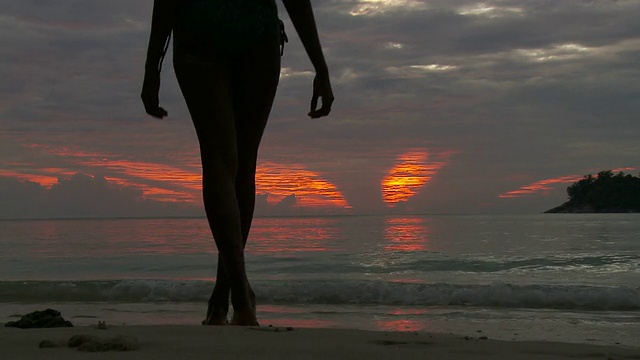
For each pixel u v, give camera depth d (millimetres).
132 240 33188
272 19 3006
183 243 29938
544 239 29812
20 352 2057
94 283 11273
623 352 2562
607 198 163375
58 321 3908
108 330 2775
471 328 6793
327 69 3199
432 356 2160
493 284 10672
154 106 2990
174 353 2020
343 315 8039
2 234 43750
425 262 17750
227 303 3129
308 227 55625
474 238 31484
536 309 8695
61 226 69875
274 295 10125
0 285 11141
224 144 2842
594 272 14977
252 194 3131
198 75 2857
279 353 2064
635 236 31953
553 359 2275
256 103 3041
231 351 2086
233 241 2791
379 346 2373
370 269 16172
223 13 2850
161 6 2895
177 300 10023
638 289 9680
